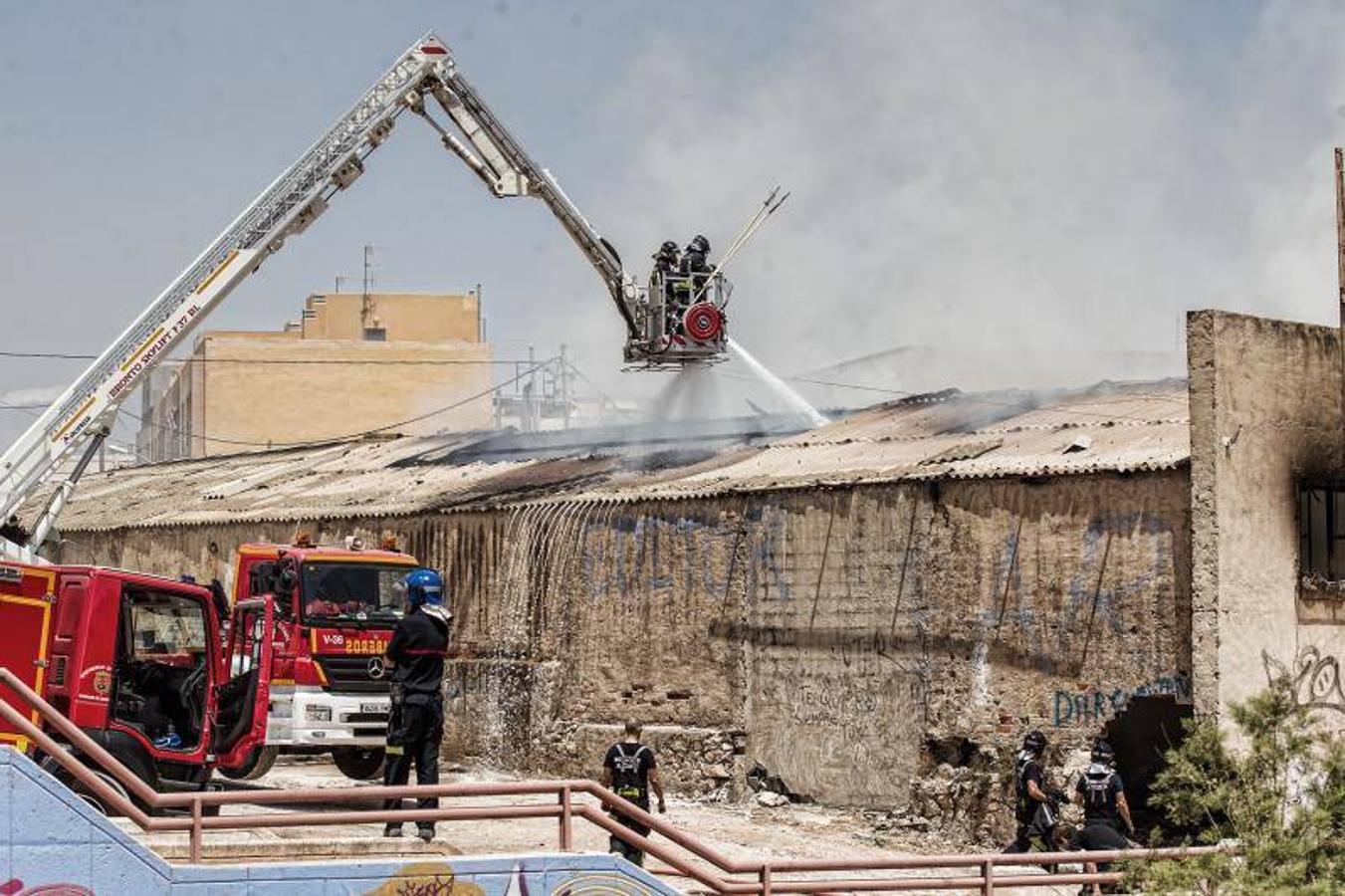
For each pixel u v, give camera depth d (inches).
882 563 988.6
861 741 989.8
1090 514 901.8
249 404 2844.5
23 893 490.9
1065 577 908.0
